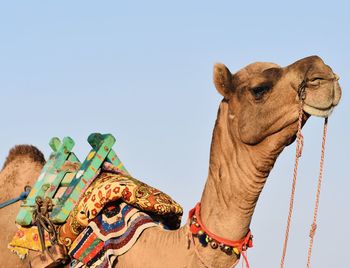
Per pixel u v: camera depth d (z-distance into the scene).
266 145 6.10
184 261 6.45
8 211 8.08
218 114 6.47
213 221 6.32
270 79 6.09
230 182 6.26
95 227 6.93
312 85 5.88
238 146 6.24
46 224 7.35
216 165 6.37
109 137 7.51
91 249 6.90
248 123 6.14
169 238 6.61
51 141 8.16
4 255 7.94
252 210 6.29
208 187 6.41
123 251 6.77
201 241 6.35
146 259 6.65
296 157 6.02
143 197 6.95
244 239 6.33
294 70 5.98
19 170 8.30
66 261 7.31
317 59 5.96
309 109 5.89
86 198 7.08
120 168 7.59
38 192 7.66
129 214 6.90
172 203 7.11
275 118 6.02
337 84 5.89
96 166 7.38
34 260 7.43
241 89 6.27
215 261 6.32
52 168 7.84
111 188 6.93
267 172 6.20
